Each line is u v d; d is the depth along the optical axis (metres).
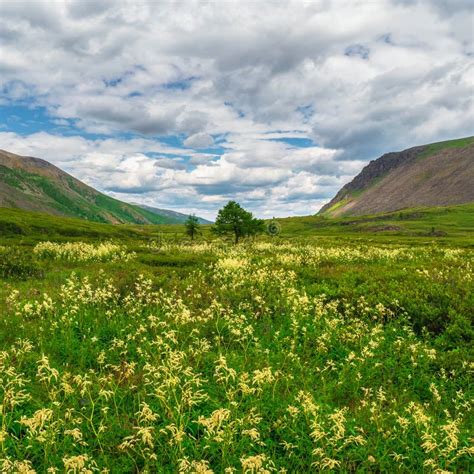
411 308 11.79
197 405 6.61
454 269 18.05
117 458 5.46
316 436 5.51
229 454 5.43
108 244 30.42
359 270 19.03
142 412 5.58
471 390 7.84
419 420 5.92
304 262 23.97
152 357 8.45
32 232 67.81
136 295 13.05
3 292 13.84
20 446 5.31
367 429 6.22
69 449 5.41
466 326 10.42
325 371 8.34
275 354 9.05
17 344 8.71
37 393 6.84
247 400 6.75
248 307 12.19
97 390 6.82
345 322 11.49
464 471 5.52
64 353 8.52
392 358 9.08
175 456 5.29
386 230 180.12
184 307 10.59
